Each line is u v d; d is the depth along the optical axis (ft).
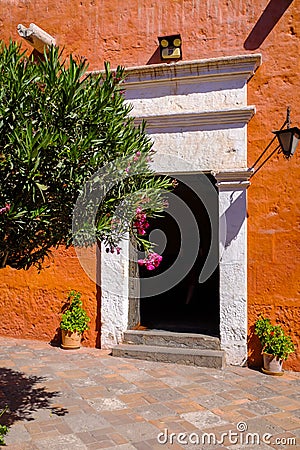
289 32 19.89
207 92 20.86
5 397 16.11
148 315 28.81
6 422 14.02
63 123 10.32
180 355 20.35
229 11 20.74
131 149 11.25
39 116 10.39
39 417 14.44
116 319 22.33
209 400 16.11
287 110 19.53
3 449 12.32
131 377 18.48
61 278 23.40
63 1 23.06
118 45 22.22
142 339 21.91
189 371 19.42
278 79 19.97
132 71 21.39
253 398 16.34
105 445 12.67
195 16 21.20
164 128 21.30
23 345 23.04
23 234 10.38
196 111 20.67
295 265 19.56
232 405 15.69
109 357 21.24
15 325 24.29
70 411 14.97
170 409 15.26
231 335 20.40
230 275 20.43
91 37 22.59
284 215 19.76
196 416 14.73
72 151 9.95
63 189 10.44
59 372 19.02
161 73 21.20
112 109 11.14
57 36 23.02
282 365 19.56
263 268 20.02
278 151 19.86
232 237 20.40
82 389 17.04
